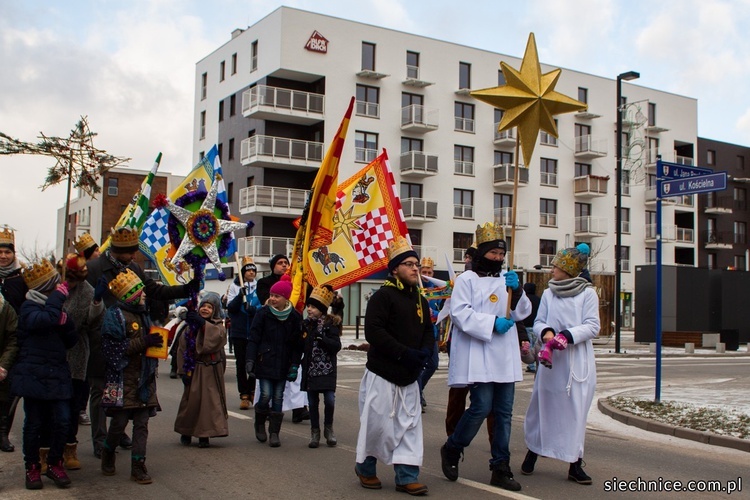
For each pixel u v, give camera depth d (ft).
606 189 179.63
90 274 24.89
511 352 21.65
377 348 20.44
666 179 38.50
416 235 158.71
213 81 169.68
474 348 21.45
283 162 144.05
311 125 151.84
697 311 107.86
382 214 41.68
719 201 212.43
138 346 21.53
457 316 21.30
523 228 171.53
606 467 24.75
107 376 21.56
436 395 44.91
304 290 36.29
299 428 31.48
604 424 34.63
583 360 22.49
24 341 21.07
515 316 21.67
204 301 27.40
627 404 38.37
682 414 34.73
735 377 58.75
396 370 20.34
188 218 29.25
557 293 22.91
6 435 25.79
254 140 143.13
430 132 159.94
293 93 144.46
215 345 26.78
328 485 21.52
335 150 36.88
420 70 159.12
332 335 27.50
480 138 166.40
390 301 20.70
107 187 204.33
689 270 107.34
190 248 29.01
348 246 41.55
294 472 23.16
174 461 24.72
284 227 150.00
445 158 161.79
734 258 214.90
